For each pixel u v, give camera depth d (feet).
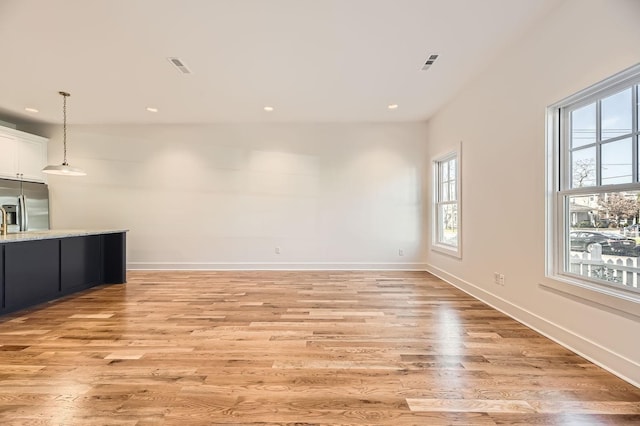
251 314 10.69
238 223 19.02
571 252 8.25
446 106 15.64
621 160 6.79
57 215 18.63
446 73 12.07
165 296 13.06
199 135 18.90
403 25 8.92
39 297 11.93
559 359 7.31
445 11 8.29
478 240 12.44
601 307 6.91
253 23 8.79
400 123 18.71
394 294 13.26
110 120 18.11
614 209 6.99
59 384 6.29
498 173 10.99
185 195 18.94
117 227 18.75
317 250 18.93
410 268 18.66
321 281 15.85
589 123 7.68
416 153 18.67
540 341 8.34
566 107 8.39
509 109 10.30
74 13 8.25
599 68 6.87
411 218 18.69
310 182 18.95
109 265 15.52
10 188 16.33
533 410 5.49
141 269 18.72
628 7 6.23
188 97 14.55
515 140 9.98
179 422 5.18
